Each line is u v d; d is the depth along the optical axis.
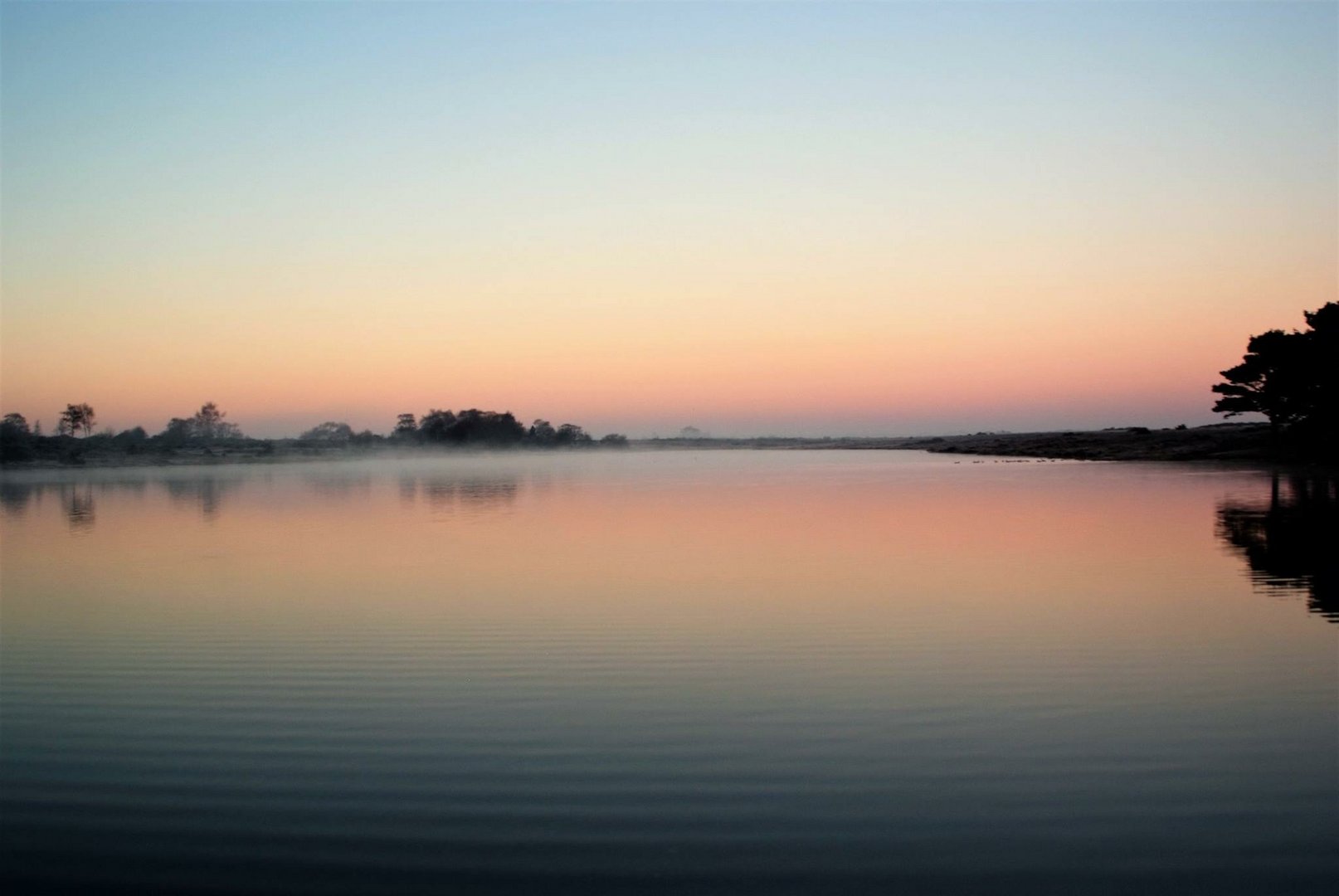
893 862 7.77
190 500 54.31
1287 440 76.56
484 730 11.09
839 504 43.09
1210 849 7.92
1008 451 126.88
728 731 10.94
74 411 162.50
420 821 8.66
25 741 10.95
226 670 13.99
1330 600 17.91
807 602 18.52
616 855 7.96
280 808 9.00
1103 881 7.44
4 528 37.66
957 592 19.39
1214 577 20.56
